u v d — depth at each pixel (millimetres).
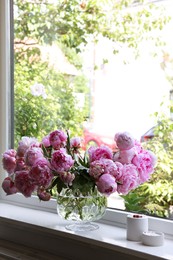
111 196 1472
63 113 1701
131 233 1245
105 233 1326
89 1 1645
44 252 1423
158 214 1366
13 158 1320
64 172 1229
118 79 1567
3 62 1700
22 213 1566
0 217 1521
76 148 1320
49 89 1736
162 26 1430
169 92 1402
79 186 1272
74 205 1323
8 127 1725
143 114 1472
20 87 1740
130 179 1218
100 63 1630
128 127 1515
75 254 1357
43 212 1586
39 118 1729
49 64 1752
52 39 1749
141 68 1492
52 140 1287
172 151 1370
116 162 1244
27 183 1237
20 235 1509
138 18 1503
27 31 1751
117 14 1568
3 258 1400
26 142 1307
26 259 1352
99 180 1202
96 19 1633
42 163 1212
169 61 1409
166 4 1414
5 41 1688
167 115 1398
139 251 1155
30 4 1736
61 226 1386
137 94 1497
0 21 1689
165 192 1364
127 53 1543
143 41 1489
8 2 1683
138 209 1412
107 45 1607
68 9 1699
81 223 1378
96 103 1628
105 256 1281
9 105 1726
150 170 1259
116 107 1560
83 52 1680
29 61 1753
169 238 1286
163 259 1104
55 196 1411
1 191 1744
